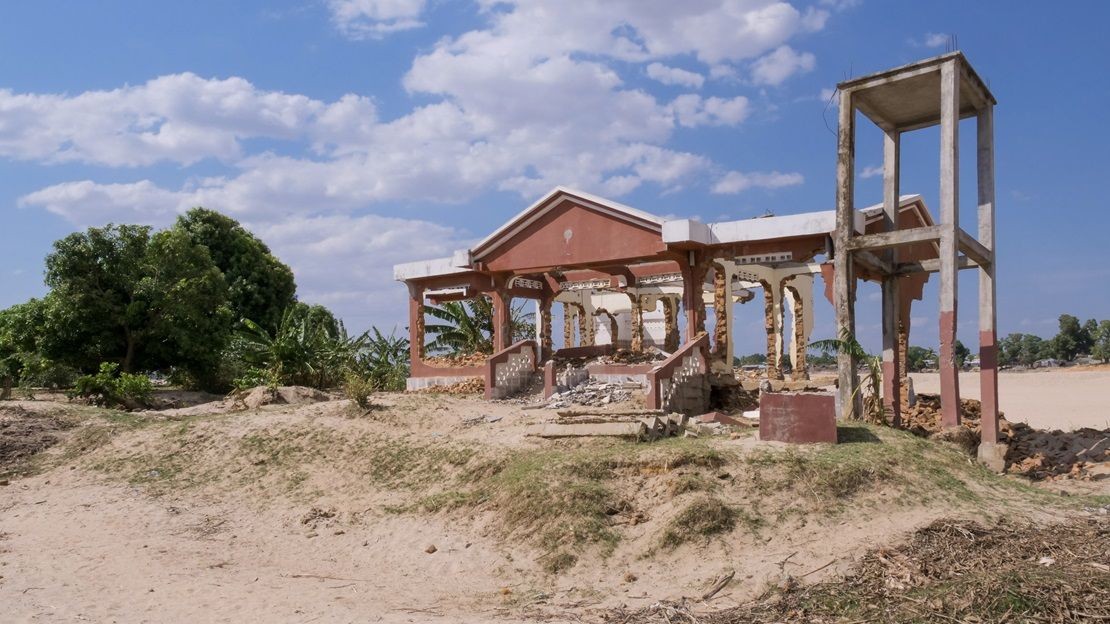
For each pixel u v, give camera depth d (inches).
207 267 1304.1
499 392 869.2
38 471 708.7
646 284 1103.0
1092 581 314.0
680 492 437.7
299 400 908.0
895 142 712.4
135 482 644.7
